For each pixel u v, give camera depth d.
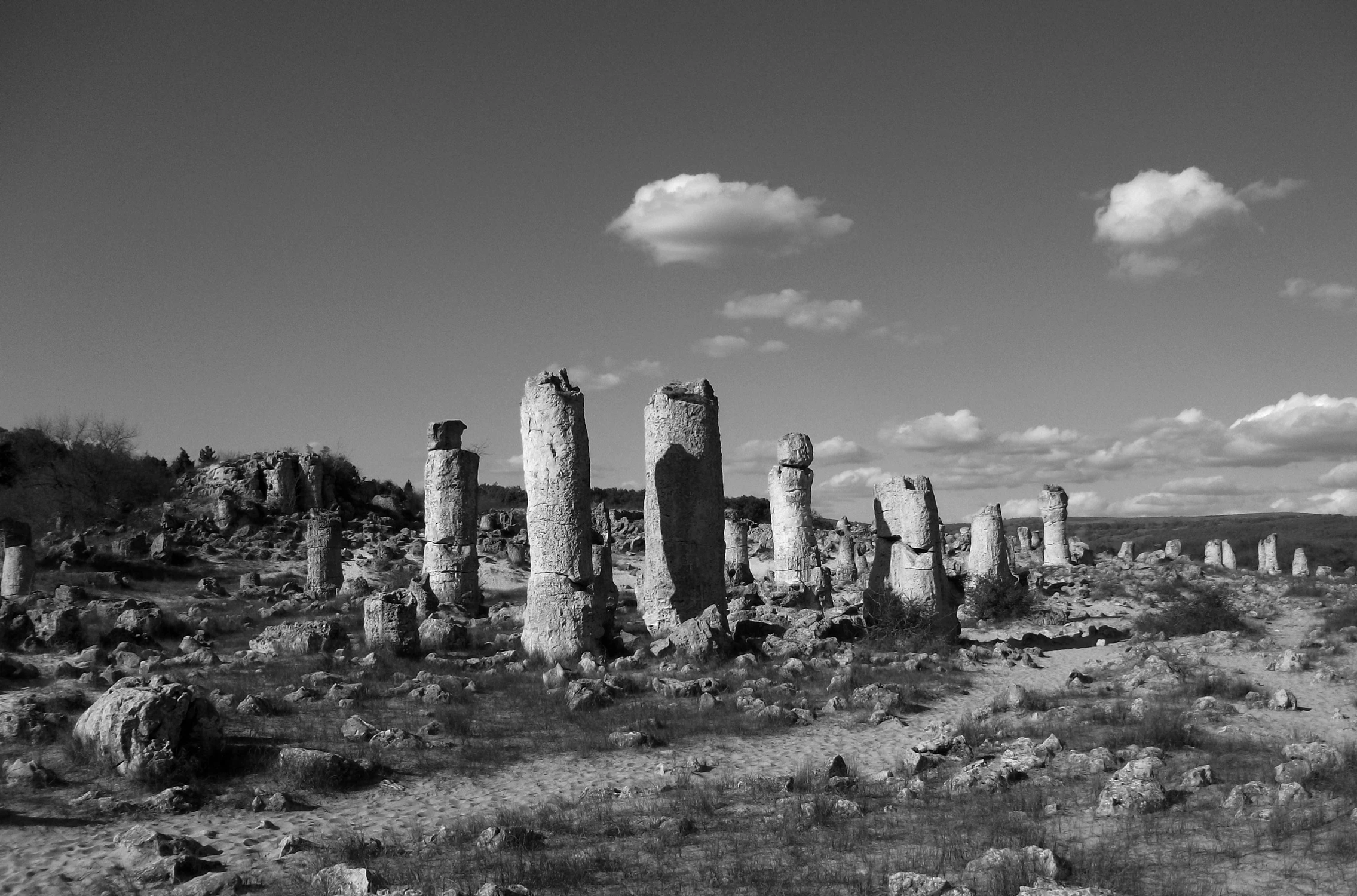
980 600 32.78
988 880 8.20
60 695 16.64
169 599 36.84
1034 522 92.56
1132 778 11.18
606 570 32.31
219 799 11.85
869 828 10.12
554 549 21.89
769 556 59.56
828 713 17.06
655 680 18.89
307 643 22.80
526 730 15.68
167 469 67.50
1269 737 13.97
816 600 30.77
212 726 13.03
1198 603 30.17
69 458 59.16
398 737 14.35
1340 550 70.25
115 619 27.70
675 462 25.03
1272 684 18.81
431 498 32.38
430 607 29.91
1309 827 9.28
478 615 31.11
